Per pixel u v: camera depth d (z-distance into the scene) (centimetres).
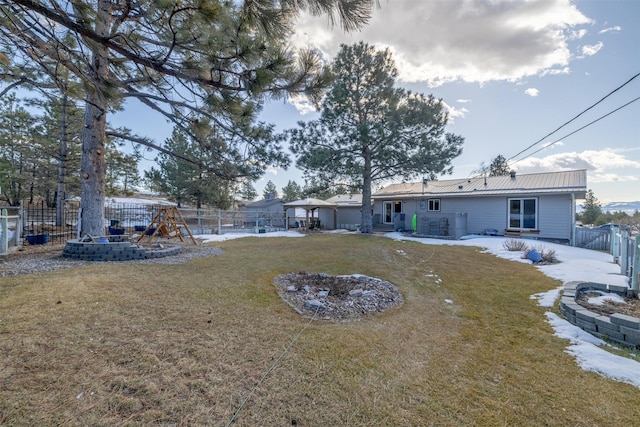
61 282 409
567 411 206
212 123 591
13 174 1420
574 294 420
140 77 482
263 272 571
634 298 420
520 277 602
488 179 1625
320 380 233
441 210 1631
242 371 239
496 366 265
